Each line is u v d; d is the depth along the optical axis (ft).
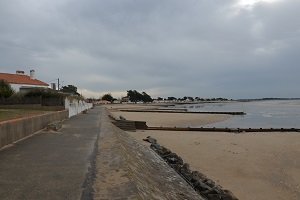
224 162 58.34
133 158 38.96
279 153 69.00
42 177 23.93
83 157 31.91
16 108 103.91
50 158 31.40
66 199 18.75
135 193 20.04
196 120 181.88
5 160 30.37
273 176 49.08
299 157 64.49
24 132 47.96
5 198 18.97
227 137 98.12
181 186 38.50
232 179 46.88
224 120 191.72
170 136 98.84
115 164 28.37
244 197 38.75
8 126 40.65
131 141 64.80
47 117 64.44
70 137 49.03
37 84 192.24
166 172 45.27
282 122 181.47
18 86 174.19
